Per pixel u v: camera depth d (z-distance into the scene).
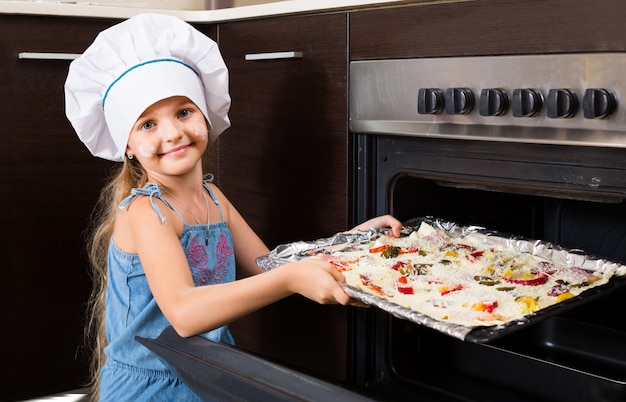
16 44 1.60
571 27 1.09
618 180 1.09
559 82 1.11
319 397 0.98
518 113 1.14
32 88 1.63
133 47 1.33
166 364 1.21
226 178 1.76
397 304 1.07
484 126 1.21
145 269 1.27
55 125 1.66
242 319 1.72
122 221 1.37
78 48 1.66
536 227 1.58
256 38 1.62
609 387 1.20
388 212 1.43
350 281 1.17
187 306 1.19
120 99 1.33
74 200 1.70
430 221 1.45
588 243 1.50
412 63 1.30
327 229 1.52
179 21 1.38
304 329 1.57
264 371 1.05
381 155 1.42
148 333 1.34
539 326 1.44
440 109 1.26
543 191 1.21
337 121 1.46
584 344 1.40
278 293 1.16
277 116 1.59
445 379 1.40
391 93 1.35
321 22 1.46
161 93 1.30
